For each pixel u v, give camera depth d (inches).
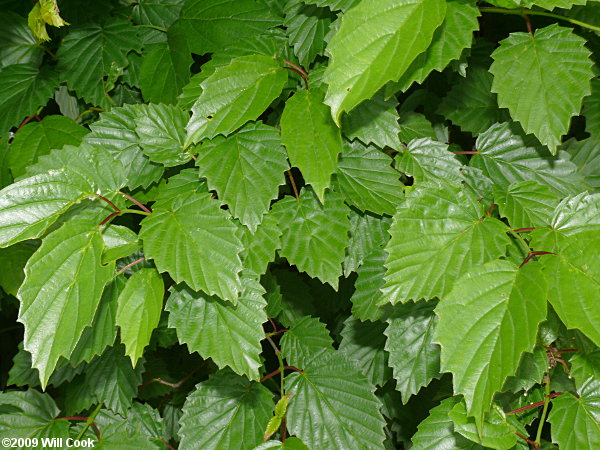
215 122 25.6
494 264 23.6
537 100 25.6
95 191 25.1
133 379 31.4
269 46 27.7
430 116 33.1
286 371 32.0
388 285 24.4
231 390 29.5
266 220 26.2
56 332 23.3
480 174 29.3
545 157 29.2
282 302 33.3
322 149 25.3
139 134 26.9
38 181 24.5
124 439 30.0
